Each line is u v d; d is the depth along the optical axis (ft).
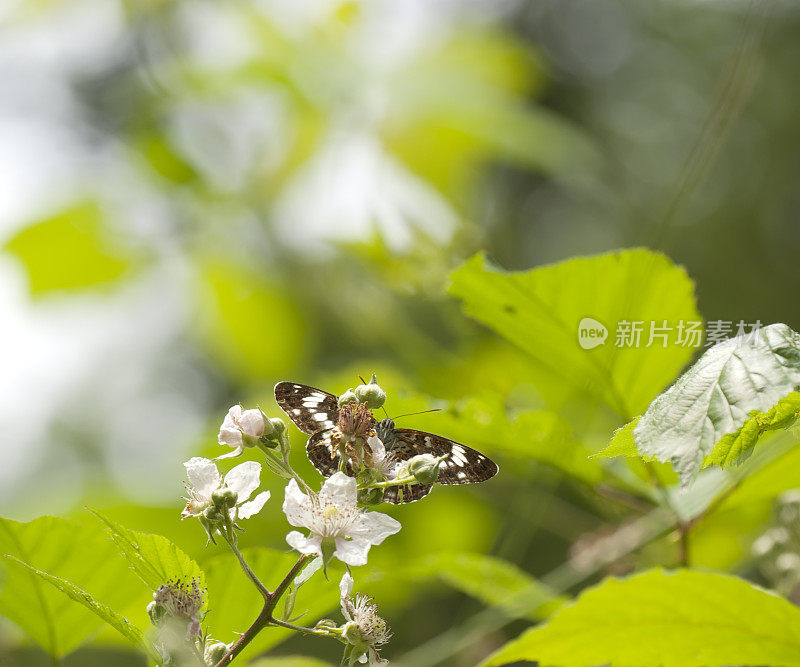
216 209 4.10
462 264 3.36
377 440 3.08
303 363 4.28
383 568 3.42
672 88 12.35
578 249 10.12
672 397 2.98
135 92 4.24
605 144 11.80
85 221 3.81
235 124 4.17
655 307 3.34
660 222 3.42
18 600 3.18
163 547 3.03
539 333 3.38
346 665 3.04
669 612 3.09
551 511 3.78
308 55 3.84
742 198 10.93
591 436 3.57
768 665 3.09
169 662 3.01
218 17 3.99
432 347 4.14
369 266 3.99
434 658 3.59
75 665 4.68
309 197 4.00
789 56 11.51
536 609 3.49
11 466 5.75
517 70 3.89
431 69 3.82
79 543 3.17
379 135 3.81
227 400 7.09
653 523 3.54
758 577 3.82
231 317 4.10
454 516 4.20
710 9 12.69
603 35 13.04
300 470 3.67
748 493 3.31
